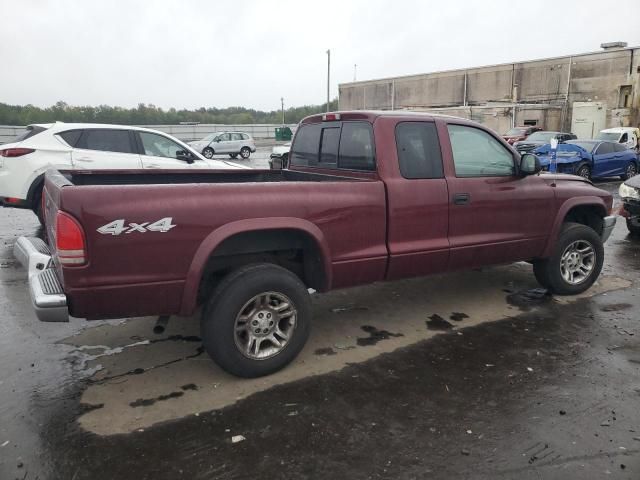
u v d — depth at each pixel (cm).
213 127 5600
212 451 275
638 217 839
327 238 367
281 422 302
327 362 381
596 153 1691
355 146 427
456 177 434
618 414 310
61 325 449
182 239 315
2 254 681
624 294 541
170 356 391
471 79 4019
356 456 271
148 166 801
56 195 303
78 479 253
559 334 433
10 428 294
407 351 401
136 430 293
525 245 486
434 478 254
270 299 352
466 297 530
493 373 364
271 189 345
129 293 307
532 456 271
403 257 406
